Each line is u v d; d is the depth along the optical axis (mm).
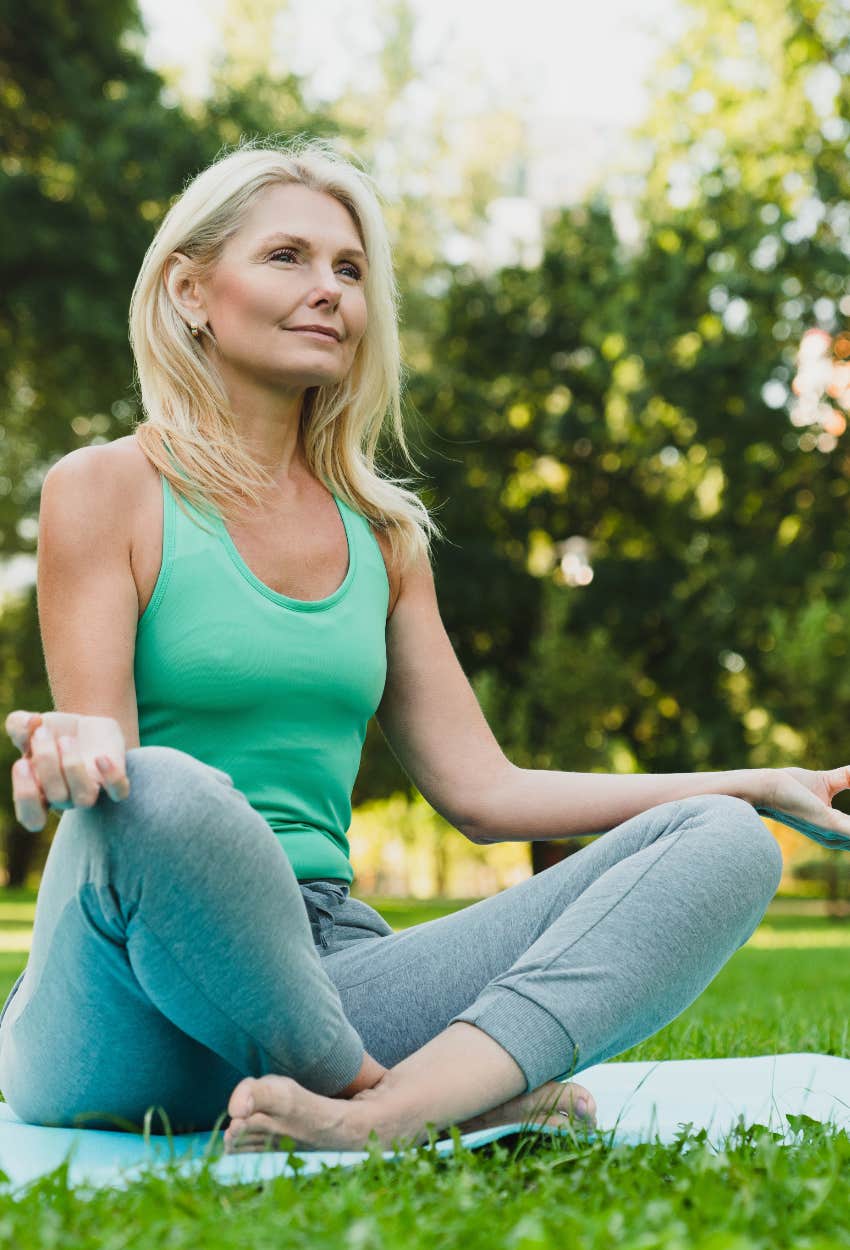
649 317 17141
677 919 1810
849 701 15836
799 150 17297
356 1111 1660
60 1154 1677
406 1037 1923
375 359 2236
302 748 1984
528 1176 1592
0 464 16859
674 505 19406
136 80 14344
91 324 13125
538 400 19609
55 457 15461
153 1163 1558
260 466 2090
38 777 1509
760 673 18094
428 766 2273
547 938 1819
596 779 2199
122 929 1629
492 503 19750
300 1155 1582
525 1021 1752
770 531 18406
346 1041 1718
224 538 2002
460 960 1931
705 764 18250
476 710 2305
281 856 1639
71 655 1897
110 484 1967
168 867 1560
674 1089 2400
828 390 17391
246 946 1609
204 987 1631
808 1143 1771
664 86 17984
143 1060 1779
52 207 13359
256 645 1950
